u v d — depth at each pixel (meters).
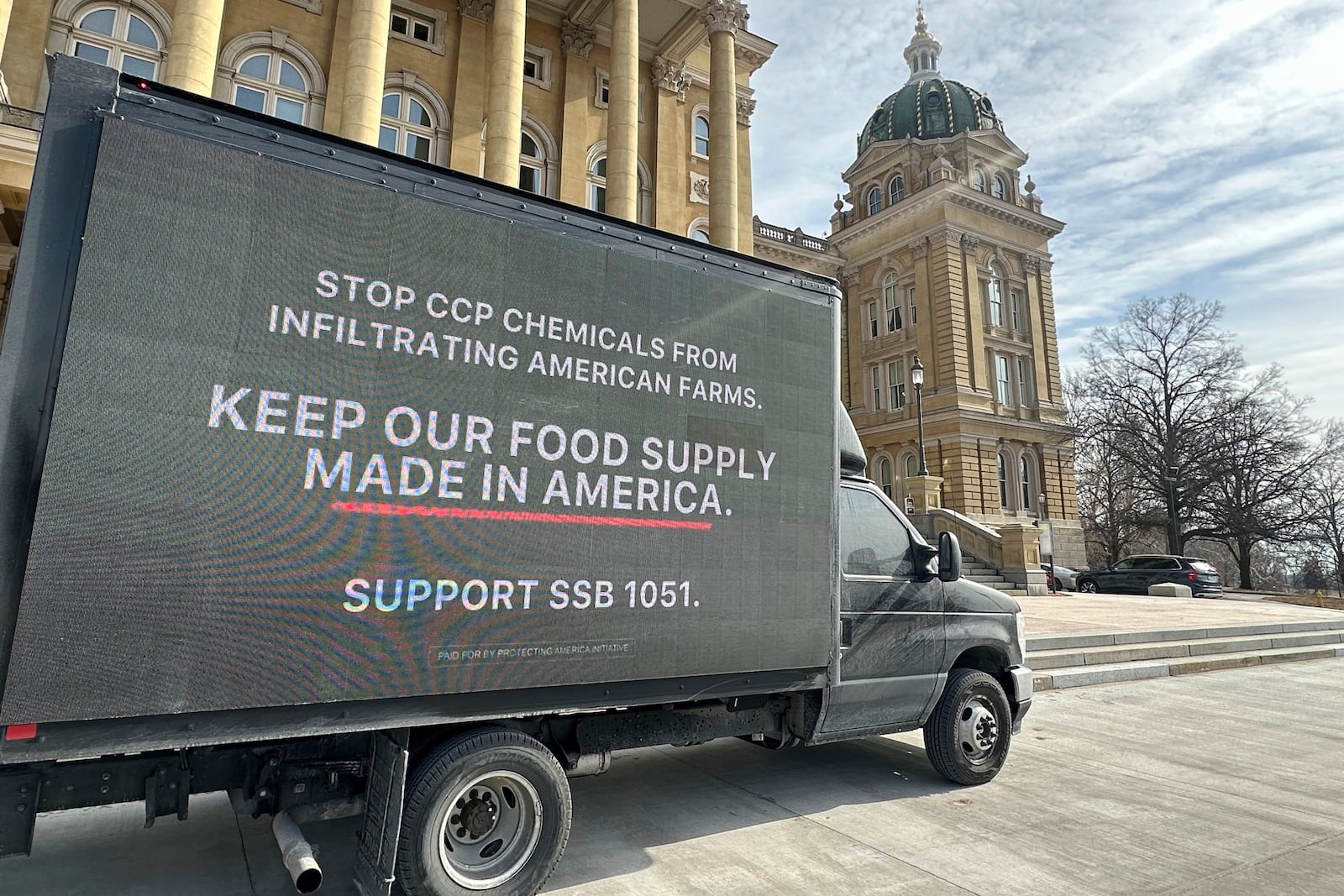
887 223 38.25
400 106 17.14
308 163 3.25
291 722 2.96
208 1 11.79
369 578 3.11
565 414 3.71
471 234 3.58
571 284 3.83
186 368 2.84
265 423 2.97
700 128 22.39
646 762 5.96
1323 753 6.61
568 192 19.12
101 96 2.87
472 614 3.32
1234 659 11.68
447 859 3.27
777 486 4.43
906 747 6.55
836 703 4.71
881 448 37.19
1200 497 41.72
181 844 4.05
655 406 4.01
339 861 3.92
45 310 2.66
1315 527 40.41
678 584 3.95
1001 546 21.50
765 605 4.27
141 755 3.15
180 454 2.79
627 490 3.84
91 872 3.67
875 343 38.59
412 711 3.21
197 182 2.96
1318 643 13.62
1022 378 37.00
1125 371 45.34
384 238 3.35
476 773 3.37
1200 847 4.37
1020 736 7.09
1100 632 11.47
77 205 2.77
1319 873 4.03
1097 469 49.19
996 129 39.94
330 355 3.14
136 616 2.66
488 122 15.15
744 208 22.28
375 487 3.16
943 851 4.21
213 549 2.82
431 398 3.35
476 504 3.39
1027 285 37.69
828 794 5.23
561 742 4.07
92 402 2.66
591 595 3.66
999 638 5.73
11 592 2.51
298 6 15.80
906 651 5.12
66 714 2.52
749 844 4.28
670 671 3.88
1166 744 6.85
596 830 4.46
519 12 15.57
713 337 4.30
